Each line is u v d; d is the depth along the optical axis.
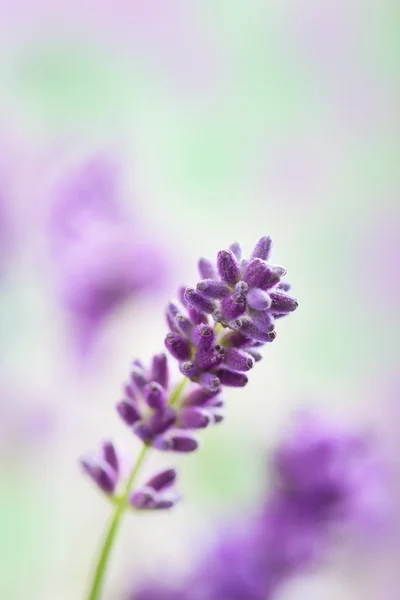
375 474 0.30
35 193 0.31
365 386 0.40
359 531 0.31
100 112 0.38
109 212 0.31
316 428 0.30
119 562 0.33
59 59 0.38
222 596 0.30
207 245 0.41
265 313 0.22
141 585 0.31
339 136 0.43
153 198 0.36
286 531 0.30
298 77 0.44
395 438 0.38
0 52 0.37
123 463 0.24
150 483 0.24
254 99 0.43
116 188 0.32
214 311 0.22
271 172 0.43
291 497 0.30
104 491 0.24
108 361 0.31
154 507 0.24
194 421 0.23
